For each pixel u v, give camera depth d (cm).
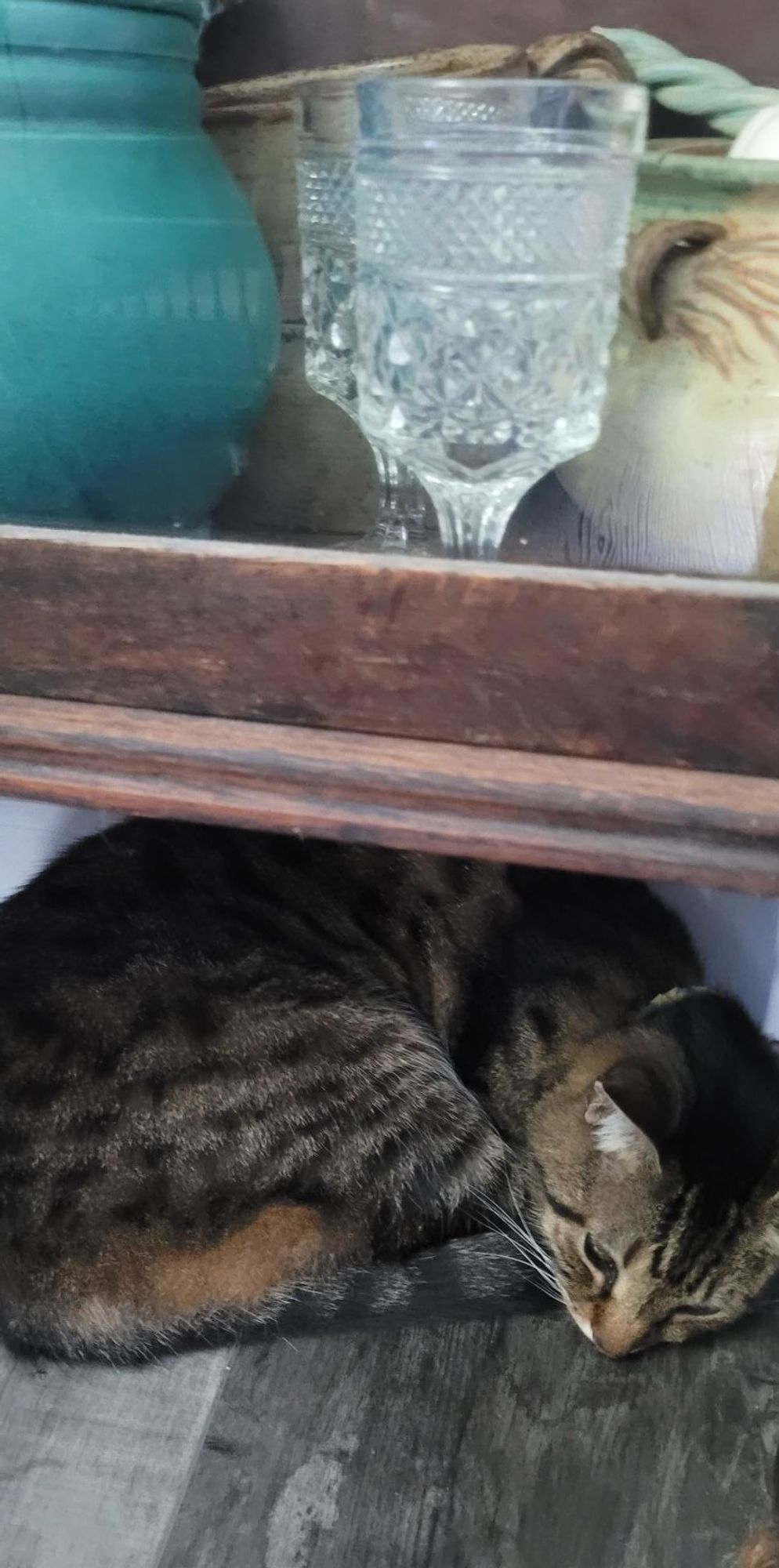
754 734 52
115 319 55
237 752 56
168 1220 84
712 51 59
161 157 57
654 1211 85
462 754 55
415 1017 95
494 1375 86
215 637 56
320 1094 88
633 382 54
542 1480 79
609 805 53
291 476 63
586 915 103
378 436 59
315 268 62
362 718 56
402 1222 89
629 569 53
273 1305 86
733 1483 78
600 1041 95
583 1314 88
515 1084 96
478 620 52
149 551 55
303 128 59
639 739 53
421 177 52
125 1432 82
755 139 53
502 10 62
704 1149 84
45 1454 80
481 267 53
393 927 99
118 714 58
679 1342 88
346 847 99
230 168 62
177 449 61
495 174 51
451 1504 77
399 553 55
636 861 54
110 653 58
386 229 54
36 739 58
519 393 55
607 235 52
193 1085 85
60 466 59
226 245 60
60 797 60
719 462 54
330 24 61
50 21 52
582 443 56
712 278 52
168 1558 74
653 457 55
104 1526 76
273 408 63
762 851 53
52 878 97
